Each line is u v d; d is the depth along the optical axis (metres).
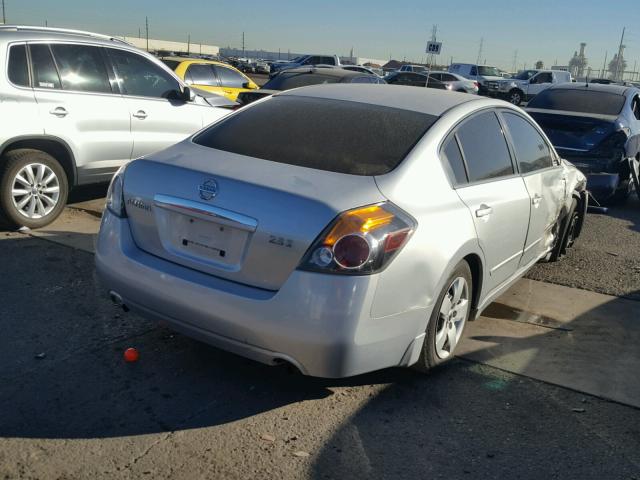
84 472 2.71
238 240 3.04
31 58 6.04
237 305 2.98
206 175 3.16
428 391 3.52
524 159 4.65
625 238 7.21
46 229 6.12
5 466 2.71
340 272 2.85
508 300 5.04
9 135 5.82
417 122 3.70
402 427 3.17
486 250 3.82
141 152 7.01
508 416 3.32
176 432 3.04
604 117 8.64
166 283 3.20
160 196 3.26
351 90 4.23
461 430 3.17
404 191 3.20
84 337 3.95
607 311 4.90
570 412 3.39
